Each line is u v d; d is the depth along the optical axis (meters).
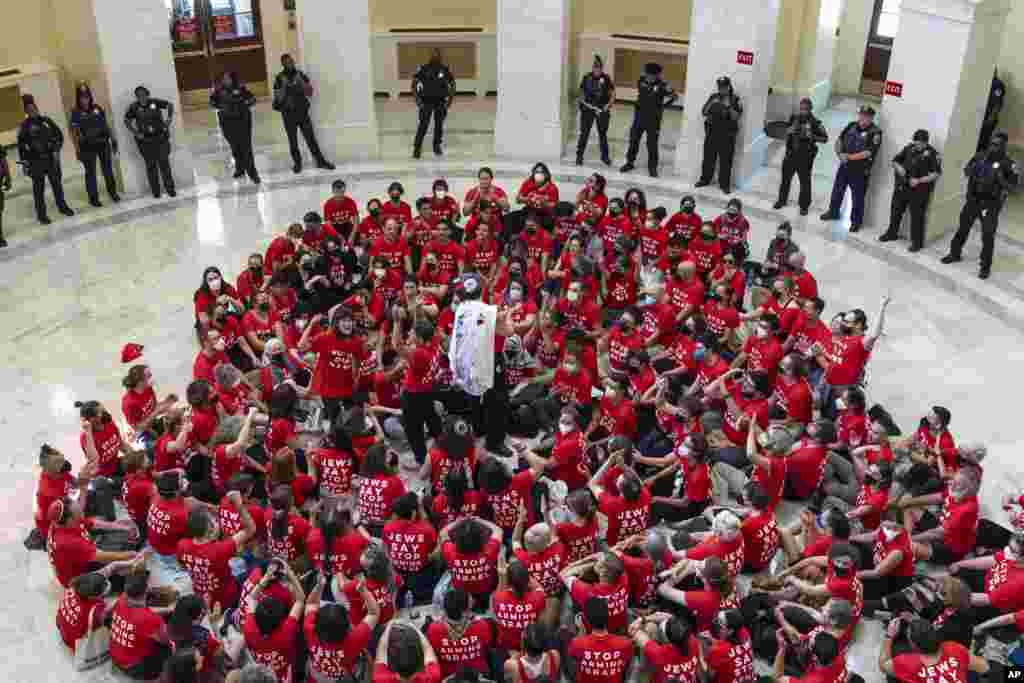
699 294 9.57
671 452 7.83
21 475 8.22
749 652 5.55
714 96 13.51
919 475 7.32
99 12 12.83
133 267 11.91
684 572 6.37
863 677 6.32
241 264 11.96
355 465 7.55
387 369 8.77
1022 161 14.10
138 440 8.16
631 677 6.05
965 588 6.09
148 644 5.96
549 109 14.84
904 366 9.98
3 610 6.86
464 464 7.07
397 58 17.73
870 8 17.03
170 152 13.87
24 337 10.31
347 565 6.32
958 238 11.82
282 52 17.45
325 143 15.02
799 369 8.05
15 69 13.59
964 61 11.41
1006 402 9.39
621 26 17.31
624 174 14.65
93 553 6.57
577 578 6.14
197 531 6.24
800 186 13.62
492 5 17.52
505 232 11.64
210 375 8.30
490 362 7.84
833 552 6.12
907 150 11.85
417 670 5.23
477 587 6.27
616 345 8.75
